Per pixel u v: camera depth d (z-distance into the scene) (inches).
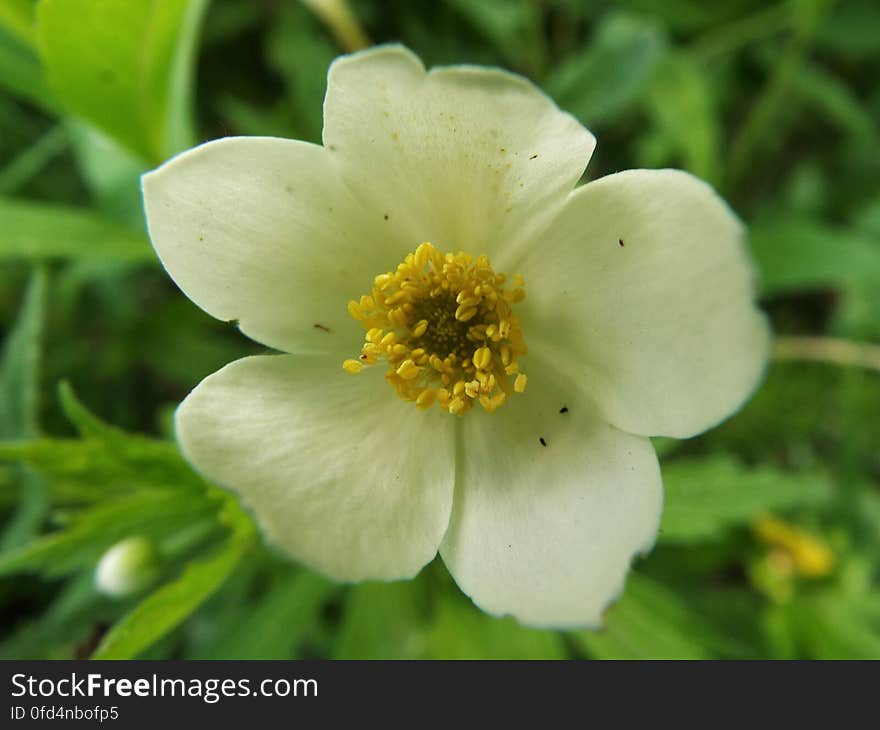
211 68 8.2
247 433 5.5
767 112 7.7
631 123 8.3
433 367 5.7
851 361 7.5
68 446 6.2
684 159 7.9
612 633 6.7
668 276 5.4
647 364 5.5
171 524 6.3
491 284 5.6
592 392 5.6
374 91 5.4
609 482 5.5
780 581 7.2
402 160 5.5
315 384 5.6
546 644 6.8
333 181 5.5
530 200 5.5
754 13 8.2
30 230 6.8
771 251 7.3
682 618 6.8
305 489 5.5
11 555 6.2
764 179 8.9
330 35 8.0
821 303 8.5
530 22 7.9
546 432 5.7
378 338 5.6
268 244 5.5
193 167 5.4
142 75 6.6
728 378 5.4
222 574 6.0
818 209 8.1
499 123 5.4
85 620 6.6
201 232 5.5
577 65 7.4
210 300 5.5
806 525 7.4
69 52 6.4
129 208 7.2
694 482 6.8
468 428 5.7
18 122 7.9
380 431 5.7
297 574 6.8
